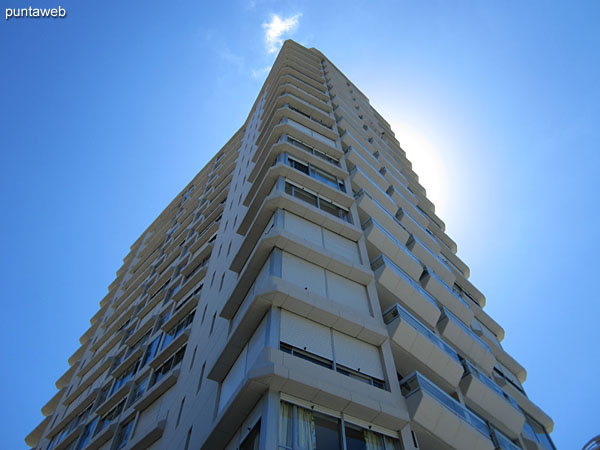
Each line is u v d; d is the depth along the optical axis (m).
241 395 13.48
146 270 49.81
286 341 15.06
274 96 37.16
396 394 15.74
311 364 14.52
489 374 26.36
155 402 26.56
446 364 19.75
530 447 23.97
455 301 28.00
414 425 15.42
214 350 21.66
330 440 12.95
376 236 23.00
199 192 55.31
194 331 27.72
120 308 47.25
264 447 11.70
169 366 28.27
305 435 12.59
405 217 31.42
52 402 44.97
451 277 30.09
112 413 30.94
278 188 21.94
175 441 20.62
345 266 19.17
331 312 16.38
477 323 34.41
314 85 43.00
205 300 29.31
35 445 41.03
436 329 24.22
